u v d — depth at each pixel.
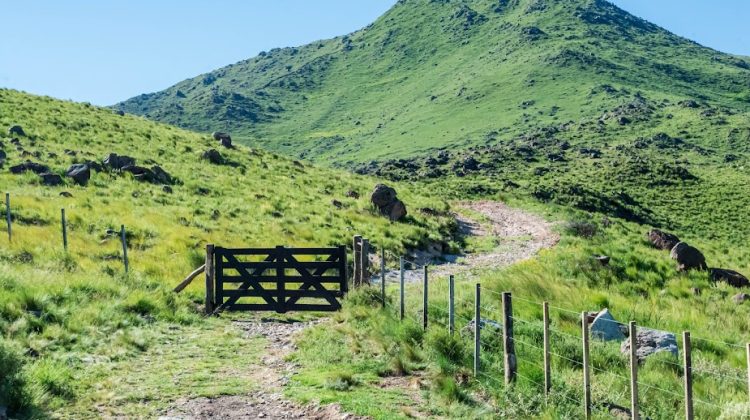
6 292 14.35
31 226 25.38
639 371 11.88
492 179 79.75
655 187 82.38
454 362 11.65
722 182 85.38
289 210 36.47
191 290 19.84
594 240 38.06
